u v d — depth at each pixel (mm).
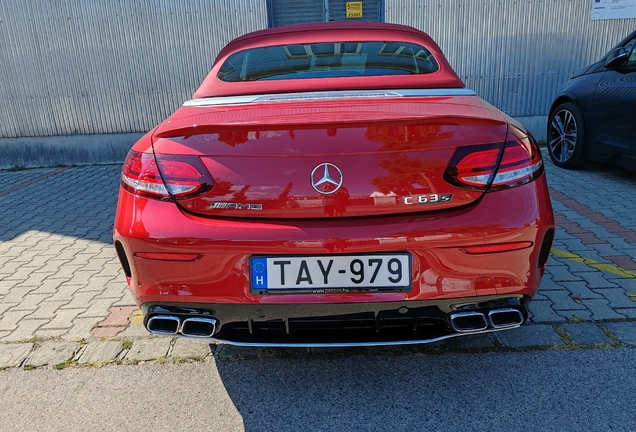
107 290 3193
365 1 7207
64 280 3367
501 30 6750
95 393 2184
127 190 1950
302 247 1782
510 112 7059
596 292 2885
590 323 2570
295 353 2434
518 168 1855
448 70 2717
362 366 2314
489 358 2330
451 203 1812
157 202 1871
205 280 1841
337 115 1890
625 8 6672
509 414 1971
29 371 2354
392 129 1791
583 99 5254
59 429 1975
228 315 1890
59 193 5684
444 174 1800
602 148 5027
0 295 3160
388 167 1787
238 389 2186
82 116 6980
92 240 4141
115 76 6840
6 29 6621
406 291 1813
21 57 6738
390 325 1914
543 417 1947
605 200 4562
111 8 6590
